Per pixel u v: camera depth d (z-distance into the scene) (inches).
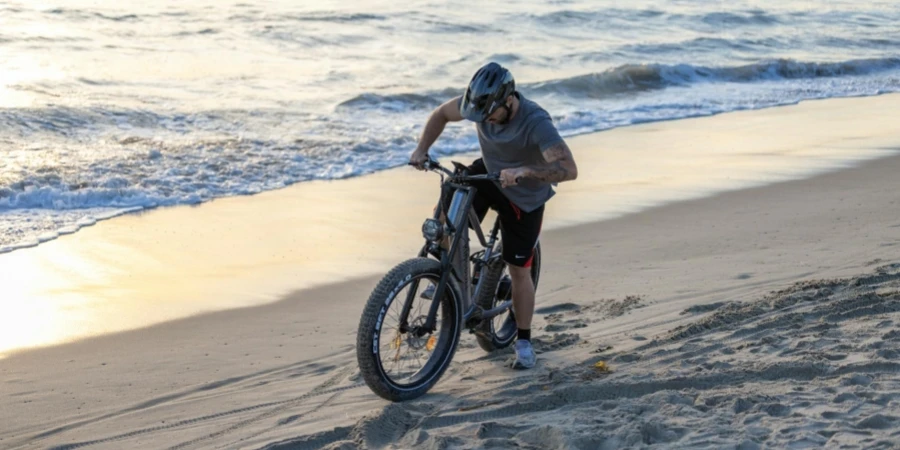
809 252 286.0
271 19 976.9
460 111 170.7
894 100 723.4
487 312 195.2
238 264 299.3
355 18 1010.7
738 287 248.4
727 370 173.2
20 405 180.7
